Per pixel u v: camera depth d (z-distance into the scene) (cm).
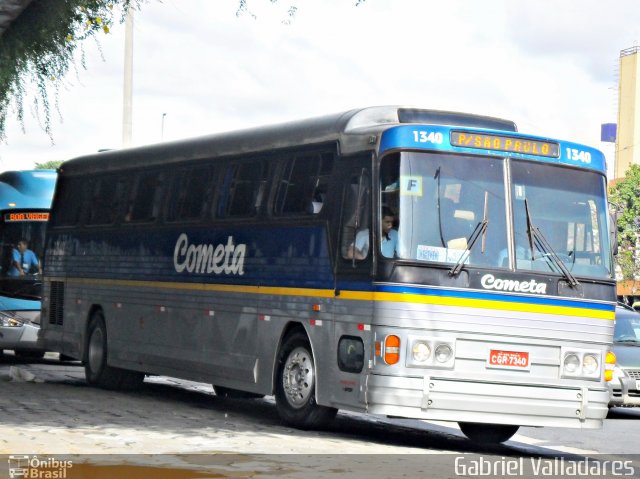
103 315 2034
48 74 1595
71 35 1573
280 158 1549
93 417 1458
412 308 1291
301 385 1450
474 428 1517
